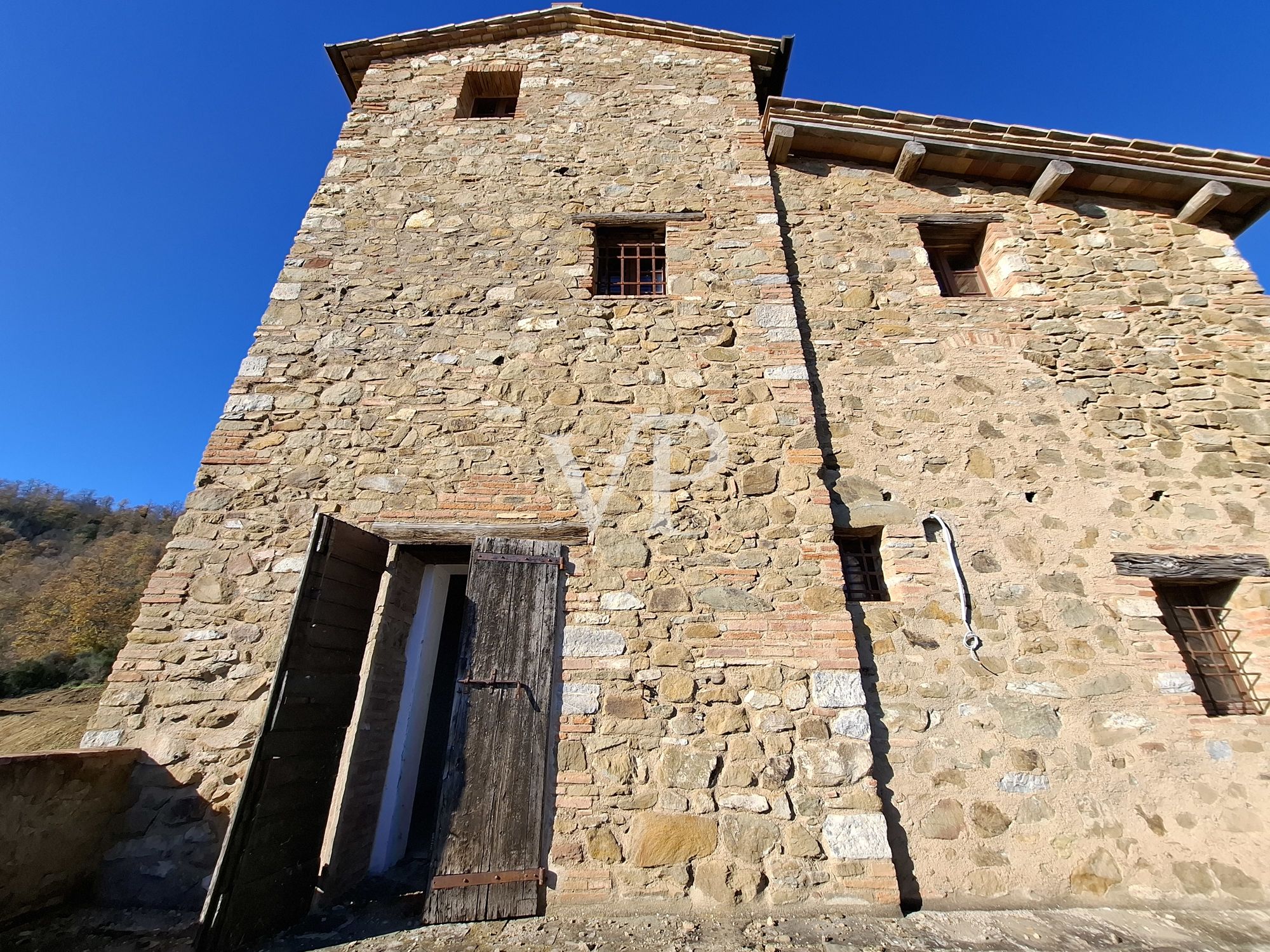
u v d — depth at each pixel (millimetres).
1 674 18016
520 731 3643
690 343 4992
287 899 3174
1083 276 5582
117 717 3768
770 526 4316
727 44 6766
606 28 6895
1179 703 4027
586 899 3330
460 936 3062
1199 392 5062
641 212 5652
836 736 3705
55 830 3189
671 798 3549
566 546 4242
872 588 4473
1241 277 5551
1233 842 3711
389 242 5480
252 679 3883
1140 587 4367
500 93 6941
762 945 2969
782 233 5738
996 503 4613
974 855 3594
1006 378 5105
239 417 4676
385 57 6859
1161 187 5879
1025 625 4211
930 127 5938
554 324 5078
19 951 2832
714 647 3930
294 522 4332
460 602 5926
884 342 5230
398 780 4066
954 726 3896
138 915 3260
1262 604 4344
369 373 4871
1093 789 3783
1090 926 3244
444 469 4516
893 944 2988
